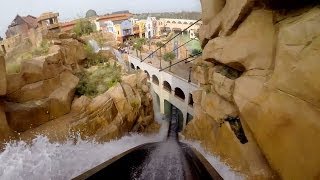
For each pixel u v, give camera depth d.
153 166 10.33
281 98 5.77
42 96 11.26
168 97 30.92
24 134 9.97
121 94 14.46
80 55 17.81
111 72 16.80
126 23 61.88
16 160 8.37
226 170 8.03
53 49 14.00
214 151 9.38
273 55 6.73
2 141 8.95
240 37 7.67
